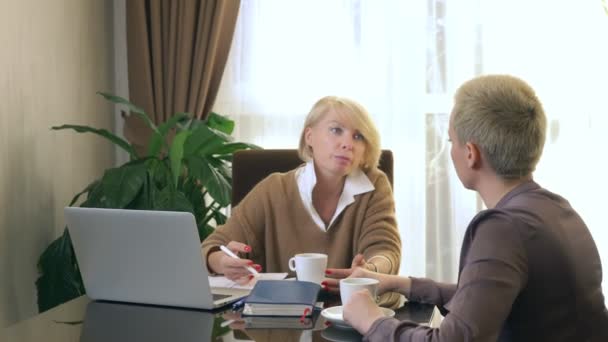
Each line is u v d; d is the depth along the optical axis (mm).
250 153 2186
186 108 3197
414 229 3195
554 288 1160
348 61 3203
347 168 1906
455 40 3152
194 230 1398
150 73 3234
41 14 2828
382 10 3176
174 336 1251
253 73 3254
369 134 1926
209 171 2734
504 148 1200
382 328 1172
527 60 3123
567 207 1245
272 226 1981
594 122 3109
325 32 3209
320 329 1297
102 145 3389
